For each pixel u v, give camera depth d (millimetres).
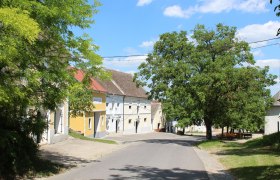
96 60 16578
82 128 45188
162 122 88125
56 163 17547
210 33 39406
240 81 37562
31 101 13188
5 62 10539
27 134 14531
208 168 17406
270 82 42000
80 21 15750
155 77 40781
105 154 24094
